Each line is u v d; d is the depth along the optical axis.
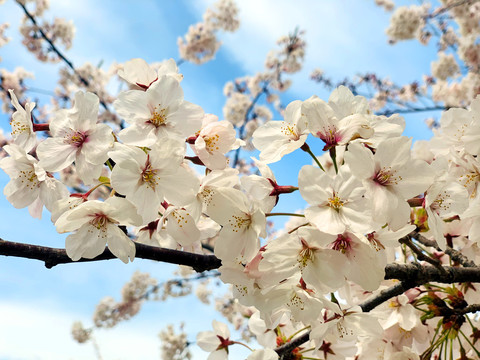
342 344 0.30
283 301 0.21
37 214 0.24
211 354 0.33
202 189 0.21
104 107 1.05
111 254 0.22
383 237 0.21
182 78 0.24
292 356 0.29
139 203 0.20
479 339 0.30
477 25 1.09
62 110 0.22
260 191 0.23
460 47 1.06
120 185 0.20
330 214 0.20
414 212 0.30
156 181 0.21
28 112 0.23
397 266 0.25
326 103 0.22
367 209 0.20
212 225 0.26
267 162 0.23
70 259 0.21
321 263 0.20
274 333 0.32
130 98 0.22
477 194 0.27
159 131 0.22
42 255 0.21
